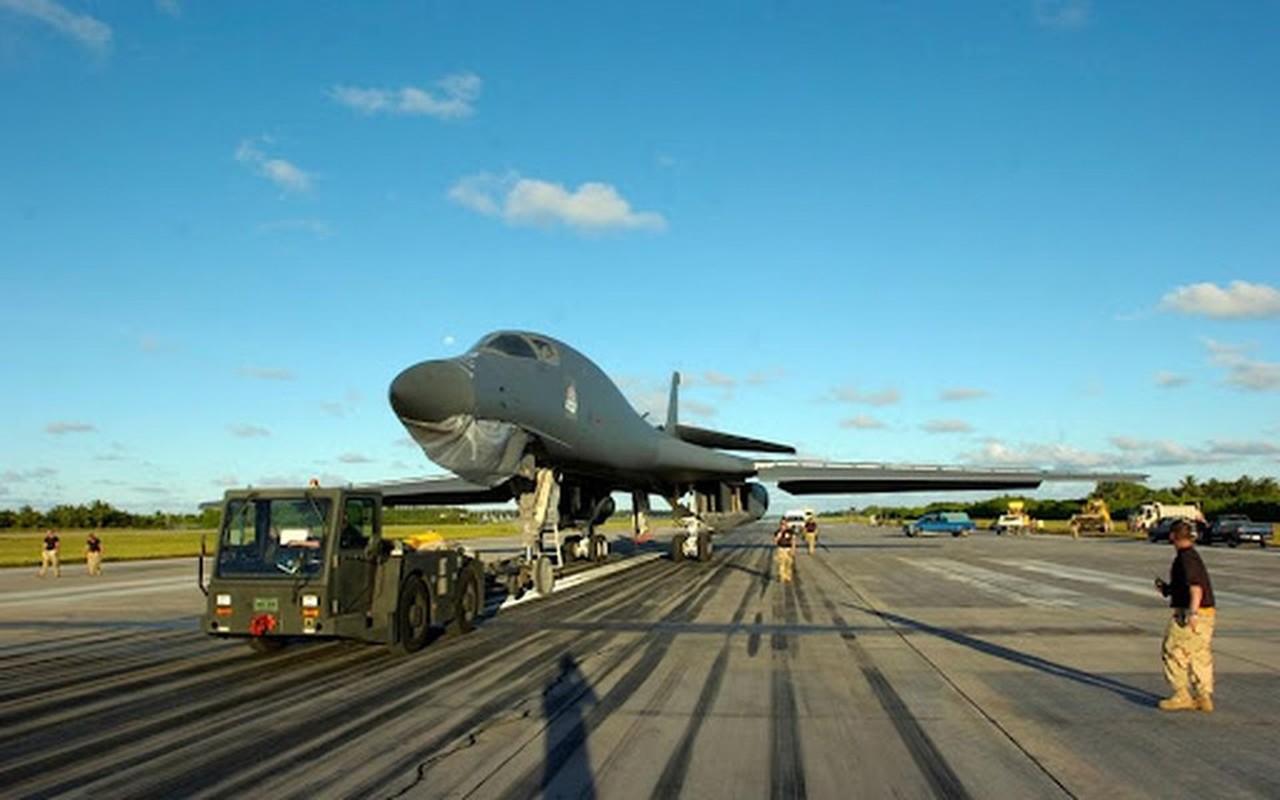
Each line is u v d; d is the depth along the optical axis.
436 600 11.71
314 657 11.09
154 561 41.31
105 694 8.99
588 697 8.38
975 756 6.36
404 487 23.58
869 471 26.84
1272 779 5.83
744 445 29.44
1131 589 19.36
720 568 25.83
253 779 5.94
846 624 13.50
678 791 5.59
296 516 10.29
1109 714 7.64
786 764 6.17
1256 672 9.59
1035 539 53.72
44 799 5.61
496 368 14.84
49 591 23.58
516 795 5.54
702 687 8.82
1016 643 11.61
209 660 11.09
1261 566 27.77
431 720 7.55
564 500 23.91
